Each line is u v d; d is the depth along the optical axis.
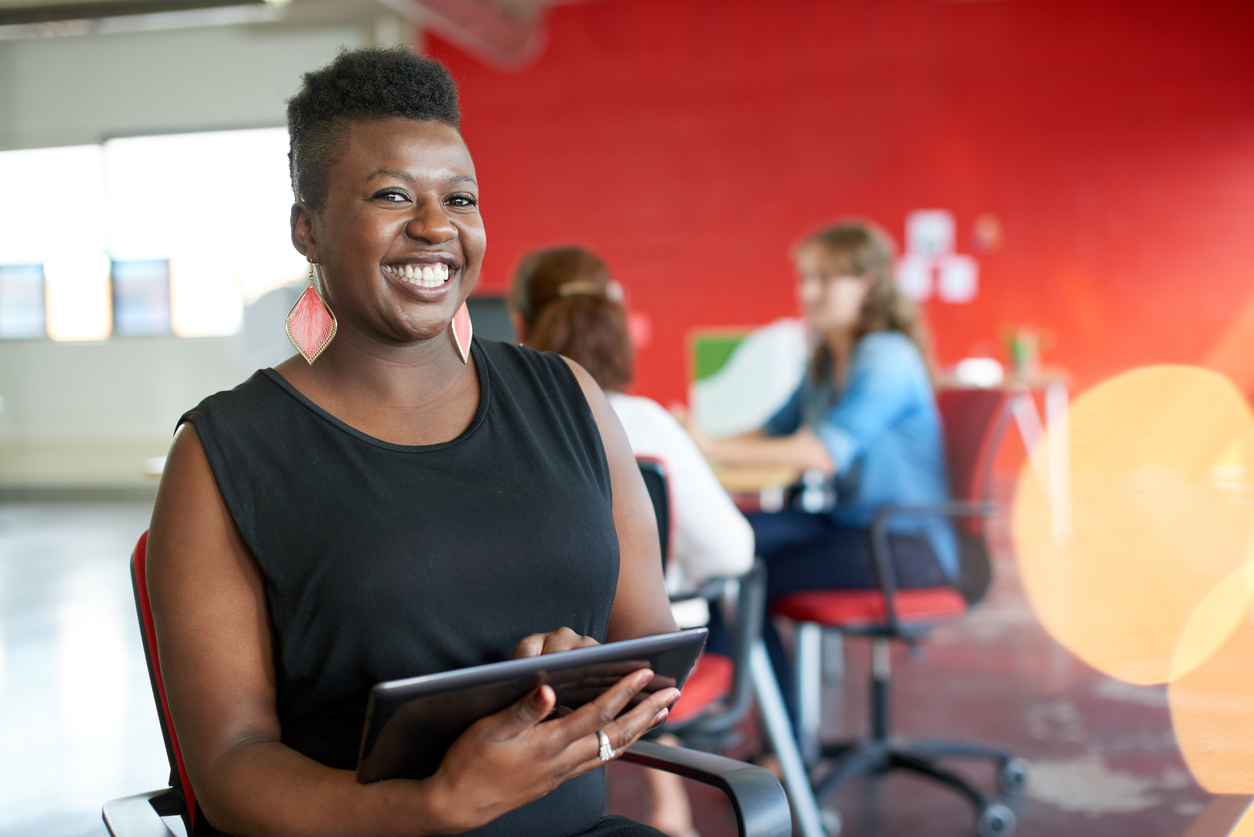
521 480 0.97
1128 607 4.21
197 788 0.88
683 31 7.48
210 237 8.30
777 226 7.46
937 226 7.23
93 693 3.38
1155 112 6.92
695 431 2.77
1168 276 6.98
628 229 7.68
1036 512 6.29
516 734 0.77
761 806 0.94
